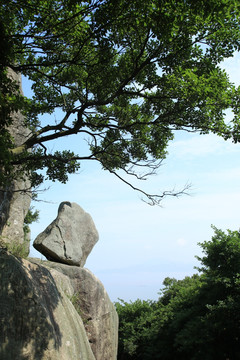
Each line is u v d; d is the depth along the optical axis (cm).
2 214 1305
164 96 1197
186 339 1634
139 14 940
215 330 1552
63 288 1206
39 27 1012
